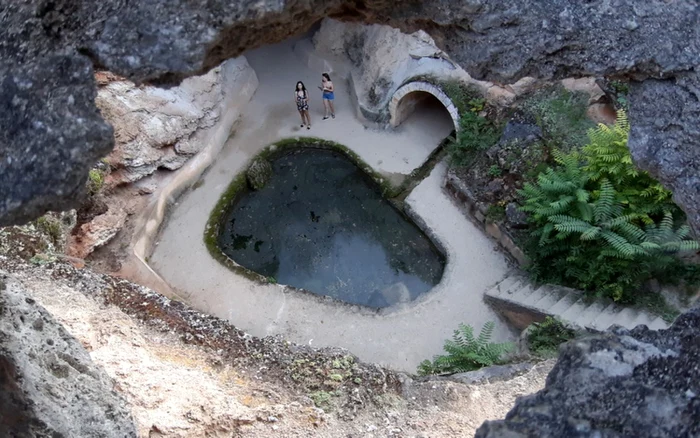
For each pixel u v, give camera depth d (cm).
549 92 1476
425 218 1525
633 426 384
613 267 1207
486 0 439
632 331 430
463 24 455
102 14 404
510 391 979
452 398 947
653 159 432
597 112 1428
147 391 866
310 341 1326
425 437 871
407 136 1709
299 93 1688
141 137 1466
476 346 1207
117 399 688
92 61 407
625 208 1226
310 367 970
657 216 1241
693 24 419
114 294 1057
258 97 1830
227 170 1659
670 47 419
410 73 1644
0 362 557
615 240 1180
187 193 1599
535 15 438
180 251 1495
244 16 407
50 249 1141
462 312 1361
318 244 1555
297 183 1677
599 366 407
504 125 1495
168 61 406
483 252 1446
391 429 884
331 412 899
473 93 1547
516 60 451
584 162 1329
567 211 1270
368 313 1366
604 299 1231
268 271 1511
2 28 407
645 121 439
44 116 394
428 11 457
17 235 1116
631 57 429
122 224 1431
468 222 1498
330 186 1666
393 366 1288
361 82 1783
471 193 1482
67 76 401
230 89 1734
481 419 920
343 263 1520
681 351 405
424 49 1622
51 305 995
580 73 450
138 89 1477
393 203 1591
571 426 389
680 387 392
